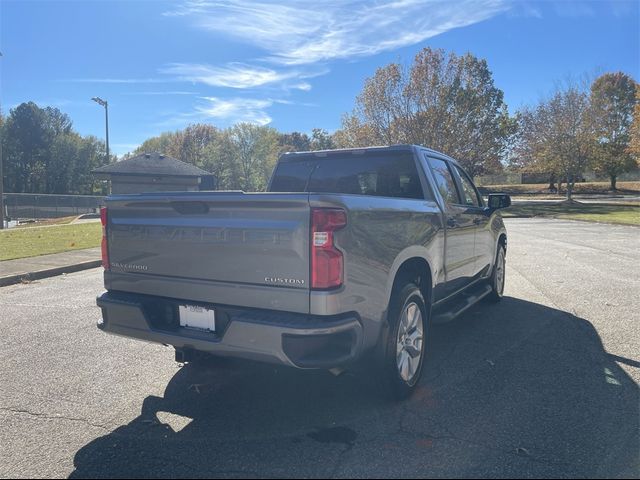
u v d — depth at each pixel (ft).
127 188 120.37
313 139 264.52
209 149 184.03
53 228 67.72
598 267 34.45
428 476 9.74
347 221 10.87
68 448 11.03
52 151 236.84
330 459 10.42
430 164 17.54
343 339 10.89
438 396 13.48
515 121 131.64
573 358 16.34
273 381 14.76
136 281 12.99
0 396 13.82
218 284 11.54
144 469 10.16
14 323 21.20
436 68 113.29
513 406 12.80
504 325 20.27
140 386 14.51
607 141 167.43
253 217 11.08
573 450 10.62
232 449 10.91
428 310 15.17
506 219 89.71
